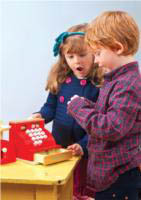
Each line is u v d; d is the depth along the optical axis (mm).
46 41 1789
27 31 1789
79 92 1231
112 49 939
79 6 1768
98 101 995
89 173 989
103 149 943
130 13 1752
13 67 1815
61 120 1244
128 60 959
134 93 883
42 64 1804
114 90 918
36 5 1771
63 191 978
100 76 1214
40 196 820
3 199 838
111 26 939
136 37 967
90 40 973
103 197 967
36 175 812
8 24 1785
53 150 983
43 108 1306
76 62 1173
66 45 1165
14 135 967
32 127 1008
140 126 931
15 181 787
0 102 1830
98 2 1761
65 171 850
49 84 1297
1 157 917
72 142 1239
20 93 1828
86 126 904
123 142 923
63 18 1775
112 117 865
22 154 944
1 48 1801
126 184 949
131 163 920
